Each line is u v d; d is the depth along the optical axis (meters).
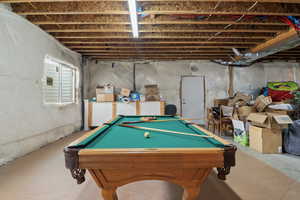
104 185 1.22
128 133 1.78
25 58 3.10
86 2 2.83
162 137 1.60
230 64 6.23
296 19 3.04
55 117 4.12
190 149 1.14
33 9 2.87
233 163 1.13
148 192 1.88
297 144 3.09
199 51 5.14
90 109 5.69
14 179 2.16
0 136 2.58
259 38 4.06
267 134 3.21
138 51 5.19
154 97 5.95
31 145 3.25
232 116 4.50
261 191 1.91
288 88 6.06
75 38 4.28
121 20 3.19
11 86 2.79
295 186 2.01
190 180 1.22
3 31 2.65
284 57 5.97
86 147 1.24
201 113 6.59
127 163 1.11
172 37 3.91
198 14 3.03
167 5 2.80
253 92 6.56
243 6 2.82
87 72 6.27
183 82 6.62
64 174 2.31
